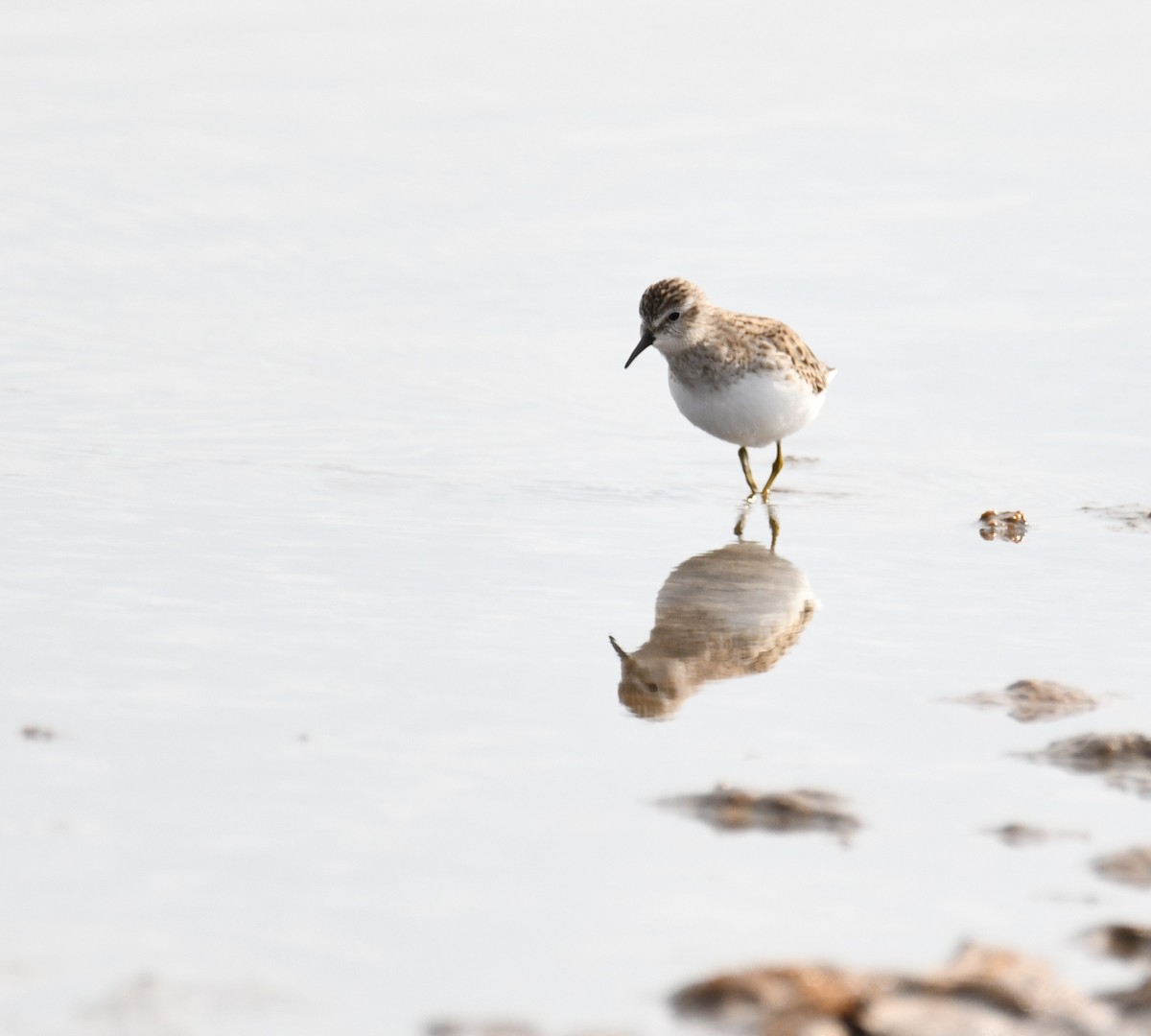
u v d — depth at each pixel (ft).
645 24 100.07
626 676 31.40
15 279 62.28
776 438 47.34
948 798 26.02
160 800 25.17
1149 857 23.90
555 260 65.26
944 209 70.90
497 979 20.68
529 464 47.65
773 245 66.64
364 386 53.78
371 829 24.50
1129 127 82.69
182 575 36.58
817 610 36.06
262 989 20.27
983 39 98.32
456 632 33.68
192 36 94.68
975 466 47.91
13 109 81.10
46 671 30.37
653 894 22.84
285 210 70.23
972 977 20.43
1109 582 38.04
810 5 104.99
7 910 21.84
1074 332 58.34
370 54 92.79
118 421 49.47
